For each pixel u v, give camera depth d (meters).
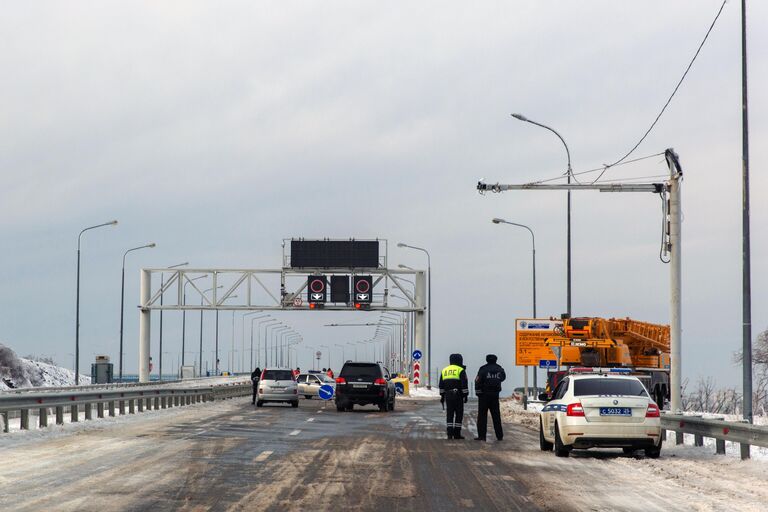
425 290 152.88
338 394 78.94
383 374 79.94
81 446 38.34
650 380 85.19
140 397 68.88
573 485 28.20
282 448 38.47
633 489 27.45
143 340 154.50
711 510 23.27
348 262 149.50
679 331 50.72
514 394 115.44
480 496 25.34
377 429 53.47
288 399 85.56
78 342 123.06
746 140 45.75
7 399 43.34
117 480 27.25
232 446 38.97
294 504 23.20
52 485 26.05
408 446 41.31
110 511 21.64
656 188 53.12
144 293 154.62
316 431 50.00
